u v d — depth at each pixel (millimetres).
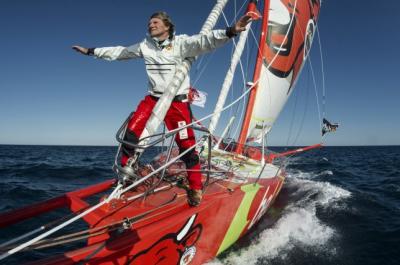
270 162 7520
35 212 3551
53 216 6121
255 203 4883
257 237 5164
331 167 18078
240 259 4430
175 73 3076
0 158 23141
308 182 10008
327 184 9789
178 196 3816
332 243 5137
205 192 4082
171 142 3240
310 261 4492
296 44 8602
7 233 5297
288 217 6215
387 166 19844
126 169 2836
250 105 7691
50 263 2324
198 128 3322
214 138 7027
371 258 4680
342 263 4492
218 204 3758
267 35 7961
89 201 6648
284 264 4363
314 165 19250
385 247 5055
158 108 2922
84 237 2850
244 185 4777
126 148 3297
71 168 14500
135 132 3307
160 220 3121
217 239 4113
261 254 4613
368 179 13031
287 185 9367
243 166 6219
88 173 12820
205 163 5633
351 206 7254
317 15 9688
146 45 3223
